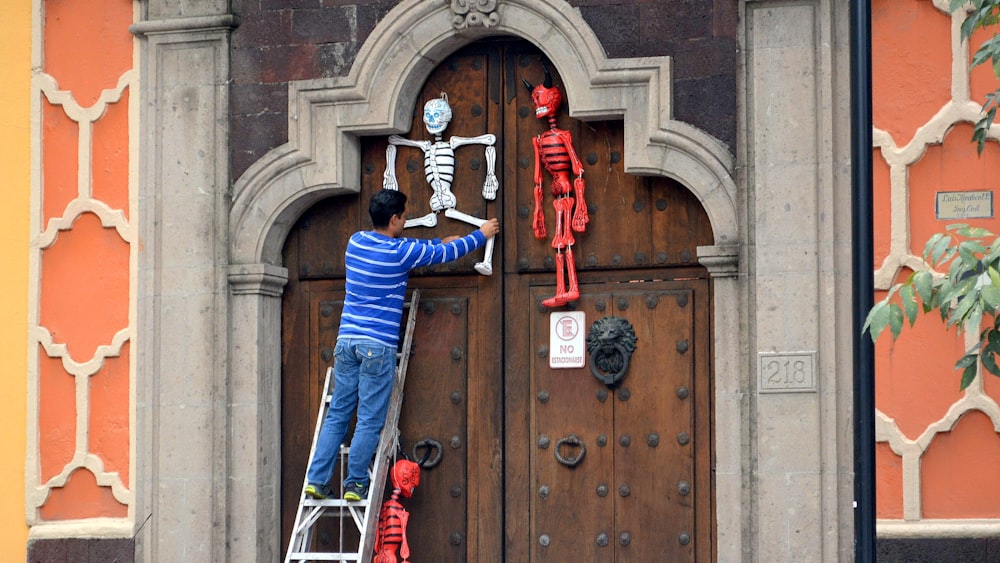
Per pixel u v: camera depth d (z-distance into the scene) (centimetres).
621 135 870
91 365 912
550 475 868
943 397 795
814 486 805
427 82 907
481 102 895
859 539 611
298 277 919
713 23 841
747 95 830
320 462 845
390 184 905
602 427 862
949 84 809
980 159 805
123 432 908
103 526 901
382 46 884
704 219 852
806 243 816
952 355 795
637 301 859
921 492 796
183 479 895
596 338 857
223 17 905
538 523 866
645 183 863
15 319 927
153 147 916
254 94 909
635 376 857
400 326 898
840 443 805
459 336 889
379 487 841
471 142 892
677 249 855
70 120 931
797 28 826
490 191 884
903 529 791
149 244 909
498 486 874
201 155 909
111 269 917
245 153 908
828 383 807
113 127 925
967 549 784
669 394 851
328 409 880
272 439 905
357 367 838
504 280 884
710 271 829
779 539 807
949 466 795
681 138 837
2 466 923
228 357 895
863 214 623
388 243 834
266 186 900
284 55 905
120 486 904
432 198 892
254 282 893
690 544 839
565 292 866
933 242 627
